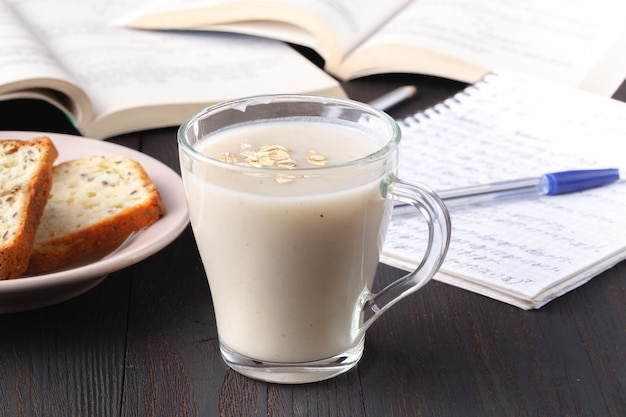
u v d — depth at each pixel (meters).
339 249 0.63
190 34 1.07
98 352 0.67
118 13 1.11
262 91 0.95
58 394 0.65
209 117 0.66
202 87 0.95
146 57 1.00
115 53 1.00
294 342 0.65
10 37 0.92
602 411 0.65
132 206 0.74
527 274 0.73
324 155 0.65
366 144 0.66
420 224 0.78
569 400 0.65
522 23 1.05
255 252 0.63
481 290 0.72
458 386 0.66
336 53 1.01
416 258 0.74
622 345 0.69
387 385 0.66
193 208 0.64
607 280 0.74
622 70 0.99
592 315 0.71
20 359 0.67
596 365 0.67
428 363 0.67
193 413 0.64
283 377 0.66
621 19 1.05
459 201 0.80
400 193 0.65
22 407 0.64
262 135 0.67
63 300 0.71
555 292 0.72
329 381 0.66
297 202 0.62
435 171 0.85
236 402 0.65
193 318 0.70
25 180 0.73
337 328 0.65
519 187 0.81
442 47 1.00
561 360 0.68
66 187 0.78
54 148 0.77
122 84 0.94
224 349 0.67
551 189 0.81
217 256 0.64
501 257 0.75
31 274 0.73
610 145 0.88
